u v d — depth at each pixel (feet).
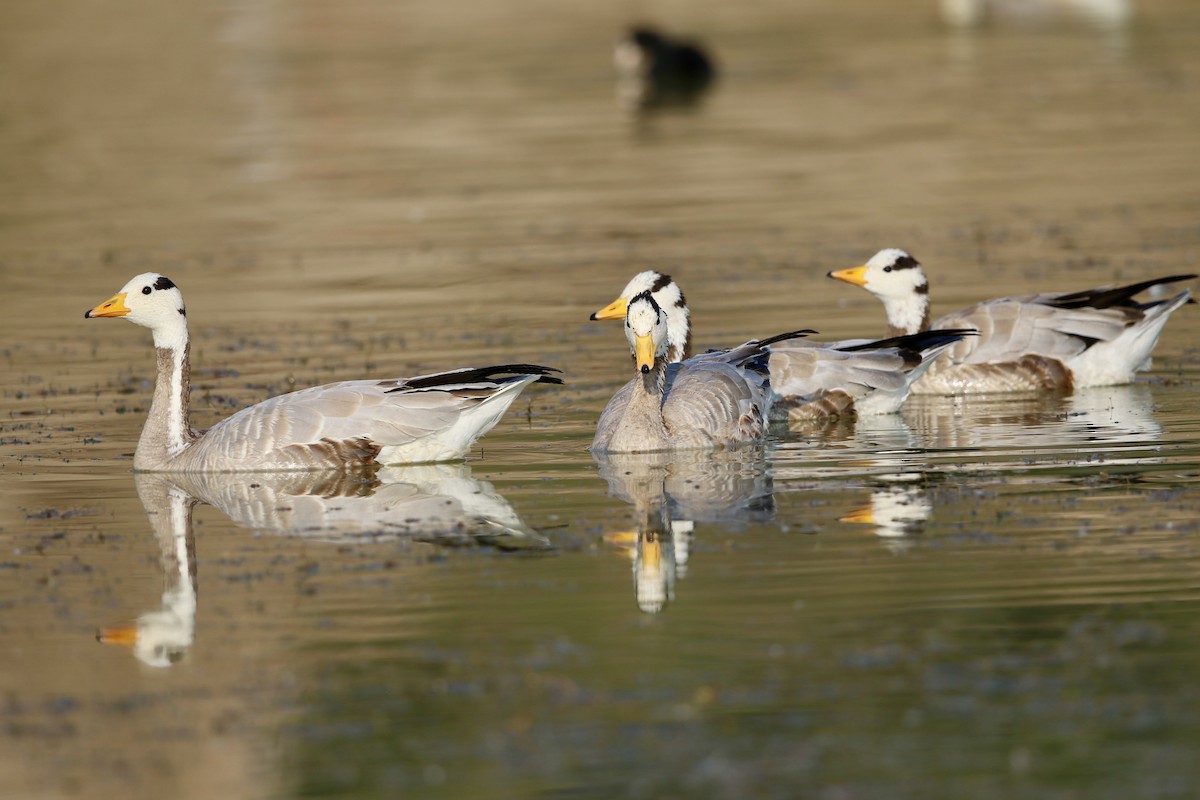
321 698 35.53
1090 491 49.37
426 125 152.76
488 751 32.71
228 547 46.60
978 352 66.28
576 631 38.73
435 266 98.02
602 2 245.45
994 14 224.33
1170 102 149.48
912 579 41.47
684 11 239.50
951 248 96.12
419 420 55.11
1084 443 56.13
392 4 240.32
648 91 171.12
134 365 75.82
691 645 37.55
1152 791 30.22
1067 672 35.29
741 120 151.74
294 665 37.35
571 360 73.46
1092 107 149.28
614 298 87.10
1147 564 42.04
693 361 61.36
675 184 122.62
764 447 57.52
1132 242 94.79
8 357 77.97
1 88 174.50
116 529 48.80
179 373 57.00
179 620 40.40
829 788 30.73
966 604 39.58
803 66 185.26
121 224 114.42
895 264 68.44
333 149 142.41
